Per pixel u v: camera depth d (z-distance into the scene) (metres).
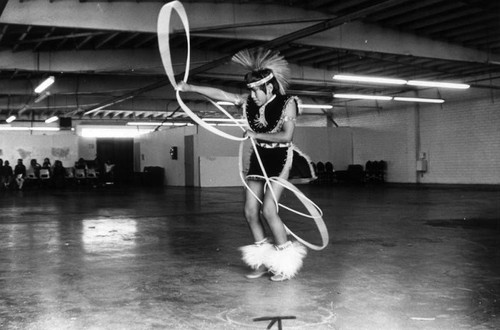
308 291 3.36
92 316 2.85
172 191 17.89
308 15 10.77
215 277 3.83
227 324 2.68
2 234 6.57
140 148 27.06
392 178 21.91
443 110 19.48
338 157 23.59
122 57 13.41
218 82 18.23
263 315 2.83
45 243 5.74
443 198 12.04
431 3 9.77
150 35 11.98
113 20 9.84
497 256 4.62
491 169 17.67
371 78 13.35
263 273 3.87
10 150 24.75
